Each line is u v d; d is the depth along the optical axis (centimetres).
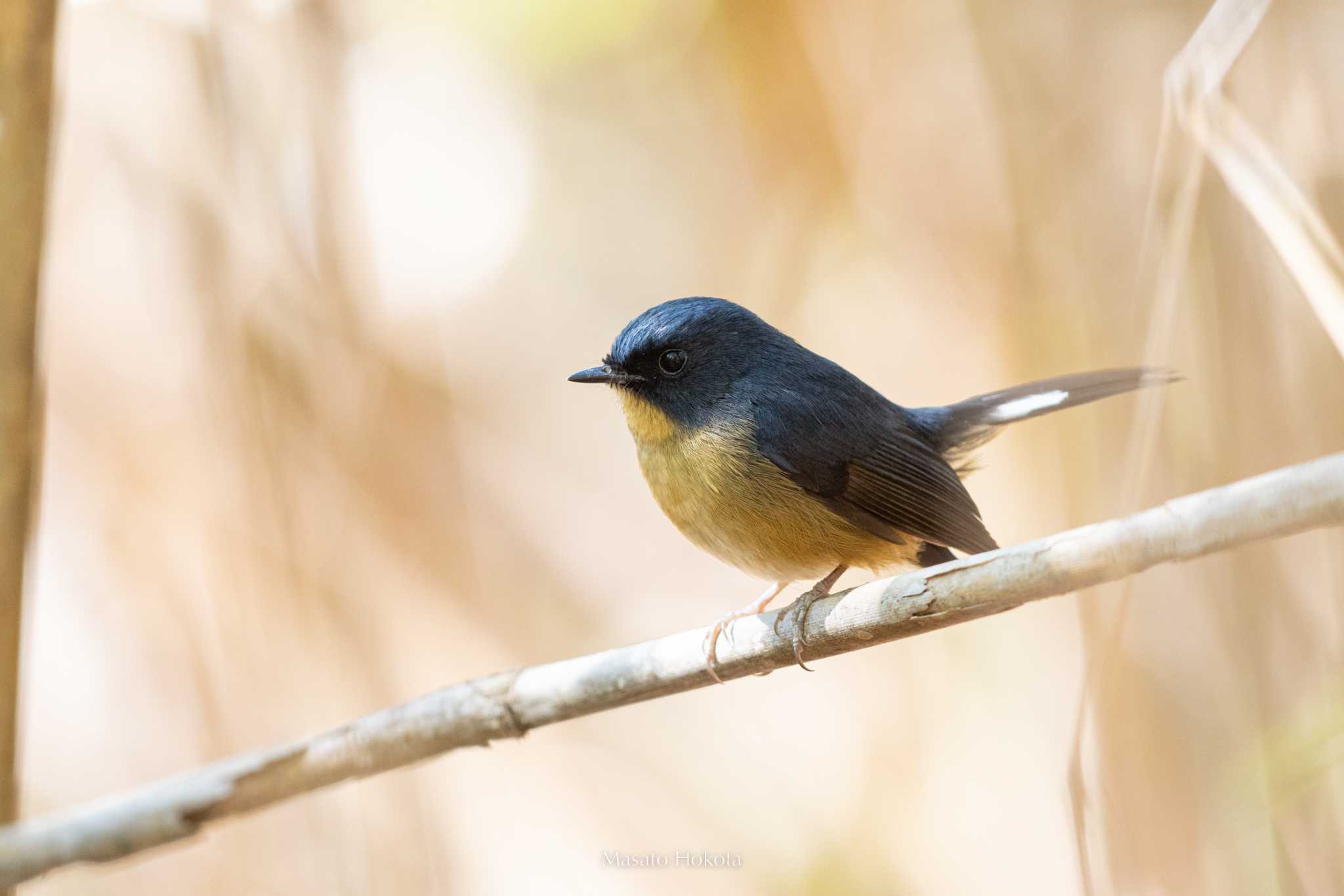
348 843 1027
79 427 1157
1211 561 868
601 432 1362
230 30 1036
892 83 1178
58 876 1088
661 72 1347
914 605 592
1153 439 606
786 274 1214
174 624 1111
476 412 1301
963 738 1147
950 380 1163
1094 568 540
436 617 1117
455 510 1153
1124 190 1030
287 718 1015
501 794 1195
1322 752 729
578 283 1393
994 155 1081
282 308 1041
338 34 1050
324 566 1039
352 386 1069
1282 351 835
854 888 1132
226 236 1036
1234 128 617
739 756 1221
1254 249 837
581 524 1311
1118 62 1044
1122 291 1011
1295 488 481
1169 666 888
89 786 1107
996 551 575
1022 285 1049
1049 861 1086
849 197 1186
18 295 621
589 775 1209
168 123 1065
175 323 1070
